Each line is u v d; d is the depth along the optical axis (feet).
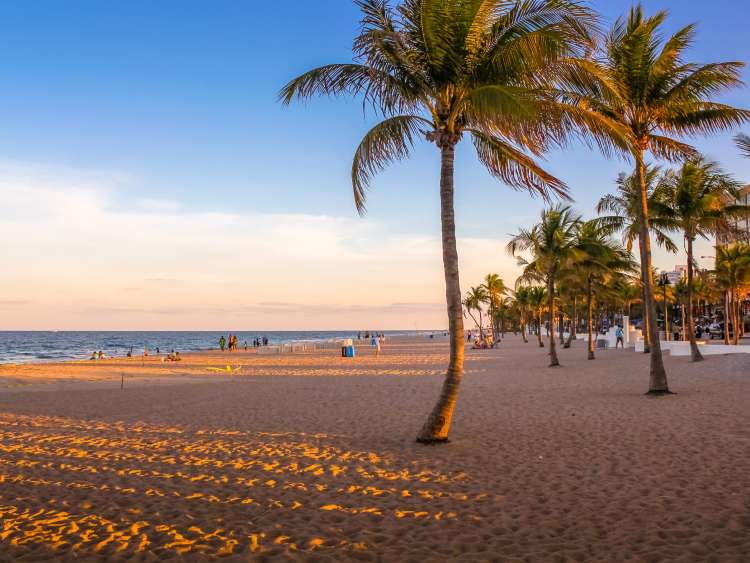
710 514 18.90
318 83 31.35
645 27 47.88
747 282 114.01
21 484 25.21
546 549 16.42
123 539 17.99
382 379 76.33
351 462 28.35
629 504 20.39
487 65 29.60
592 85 32.50
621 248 94.07
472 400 50.24
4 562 16.17
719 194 68.13
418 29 30.12
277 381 77.66
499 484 23.66
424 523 19.10
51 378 85.97
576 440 31.91
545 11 28.17
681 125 51.24
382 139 31.78
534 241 88.33
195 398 58.65
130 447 33.50
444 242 31.58
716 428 33.22
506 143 32.81
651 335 49.96
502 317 318.86
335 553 16.52
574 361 101.04
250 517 20.16
